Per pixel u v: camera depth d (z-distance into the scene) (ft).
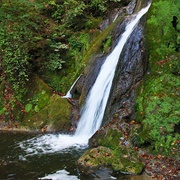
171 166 17.21
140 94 21.89
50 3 37.50
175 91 20.53
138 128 20.07
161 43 23.34
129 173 17.13
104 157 18.42
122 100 22.70
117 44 27.30
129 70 23.29
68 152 20.57
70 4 36.70
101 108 23.99
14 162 19.06
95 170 17.63
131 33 24.82
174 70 21.67
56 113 26.50
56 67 30.68
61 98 27.50
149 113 20.04
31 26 34.14
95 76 26.94
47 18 36.99
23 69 29.35
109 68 25.71
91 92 26.05
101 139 20.88
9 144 22.52
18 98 28.86
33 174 17.35
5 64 30.37
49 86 30.35
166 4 24.56
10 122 27.50
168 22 23.93
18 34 31.89
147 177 16.65
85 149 21.13
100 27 33.53
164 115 19.47
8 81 30.22
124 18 28.84
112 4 36.47
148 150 18.76
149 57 23.31
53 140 23.38
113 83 23.76
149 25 24.27
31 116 27.30
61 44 32.50
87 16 35.24
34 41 32.09
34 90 29.04
